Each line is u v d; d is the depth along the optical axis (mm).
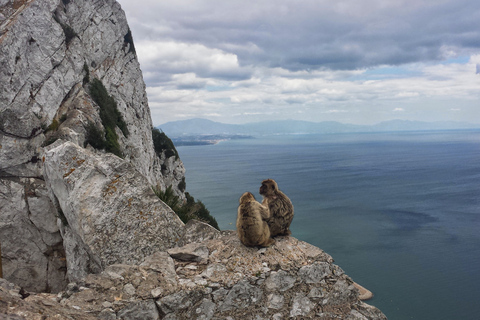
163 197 11188
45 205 11875
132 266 5012
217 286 4949
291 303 5223
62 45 21000
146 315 4473
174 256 5492
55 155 7352
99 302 4352
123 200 6633
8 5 20000
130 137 27375
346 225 90938
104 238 6262
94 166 6938
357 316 5406
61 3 22906
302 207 114438
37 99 18438
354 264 64125
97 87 24250
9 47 17594
